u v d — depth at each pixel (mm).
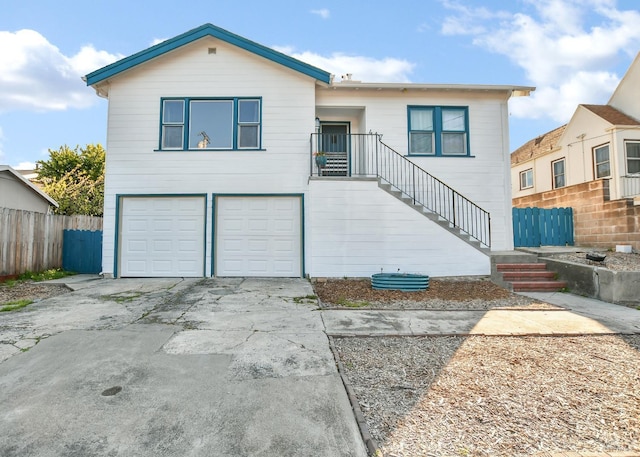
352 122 11562
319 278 9188
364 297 7355
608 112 13328
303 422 2715
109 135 9773
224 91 9922
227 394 3129
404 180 10523
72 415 2770
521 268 8938
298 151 9875
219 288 8070
